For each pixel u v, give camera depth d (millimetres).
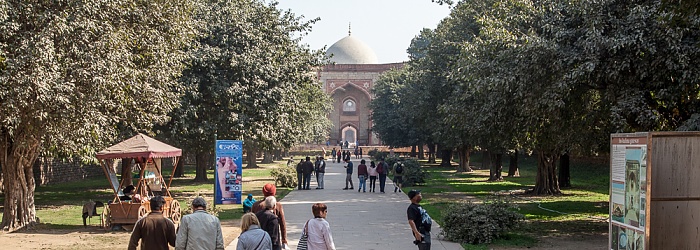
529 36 15312
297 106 28922
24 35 13688
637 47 13352
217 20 25594
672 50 13047
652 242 9016
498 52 16531
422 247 9523
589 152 18656
